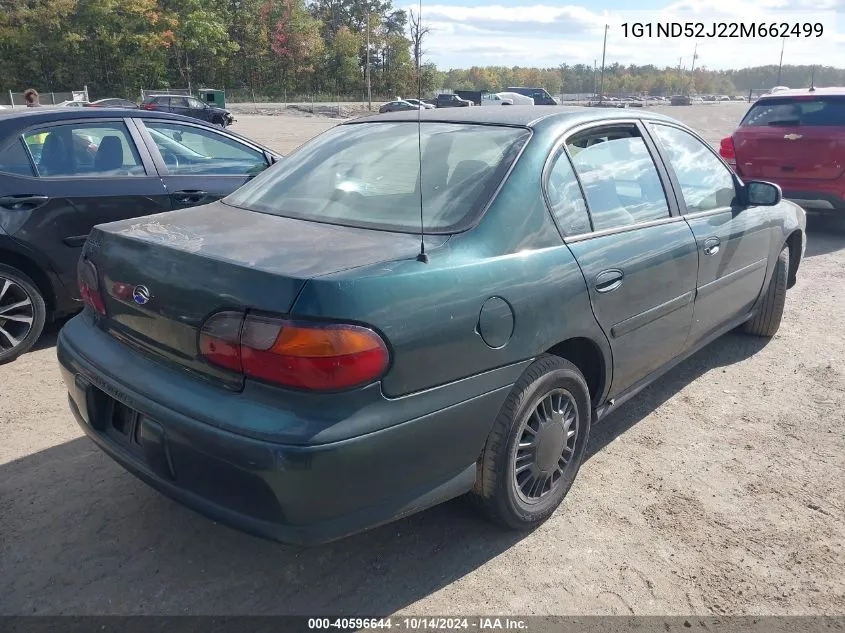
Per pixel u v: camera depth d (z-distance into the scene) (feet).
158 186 16.53
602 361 10.07
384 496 7.46
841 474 11.12
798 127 27.55
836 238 29.14
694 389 14.28
